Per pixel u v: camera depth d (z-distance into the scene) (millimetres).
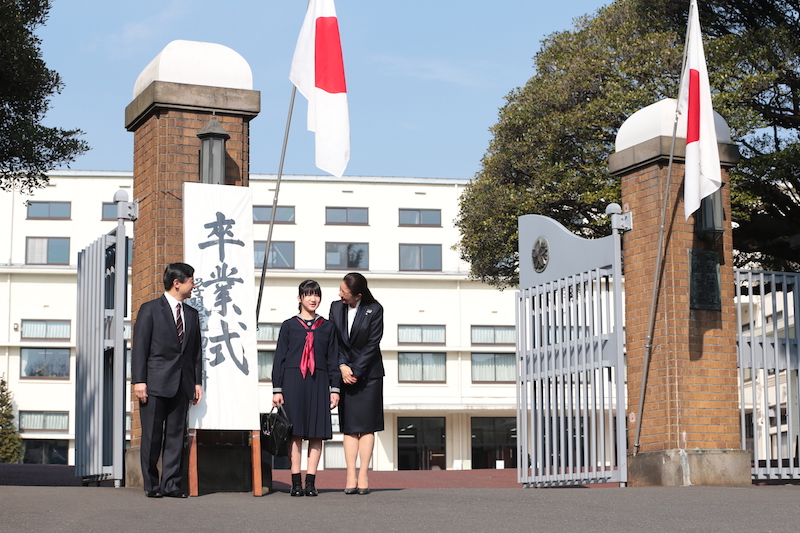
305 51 8883
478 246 22766
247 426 7918
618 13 20797
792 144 16156
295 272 42500
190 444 7750
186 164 8805
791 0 17047
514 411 43344
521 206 21062
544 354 11242
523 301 11648
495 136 22594
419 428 42719
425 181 44281
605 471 10312
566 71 21078
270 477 8352
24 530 5488
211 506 6676
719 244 10484
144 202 8961
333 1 8867
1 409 38594
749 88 16906
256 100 9039
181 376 7422
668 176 9859
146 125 9047
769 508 6754
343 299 7828
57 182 42562
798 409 10711
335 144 8672
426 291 43500
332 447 41031
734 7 17828
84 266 9742
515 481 15641
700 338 10164
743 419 10273
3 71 14664
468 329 43344
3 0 13922
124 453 8758
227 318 8133
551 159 21125
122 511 6293
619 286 10305
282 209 43281
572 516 6312
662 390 10039
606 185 19500
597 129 20125
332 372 7691
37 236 42188
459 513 6414
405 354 43000
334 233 43406
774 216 17719
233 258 8289
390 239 43719
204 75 8945
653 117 10469
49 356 41500
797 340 10789
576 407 10672
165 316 7422
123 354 8859
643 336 10320
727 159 10562
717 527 5859
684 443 9891
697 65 10023
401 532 5621
